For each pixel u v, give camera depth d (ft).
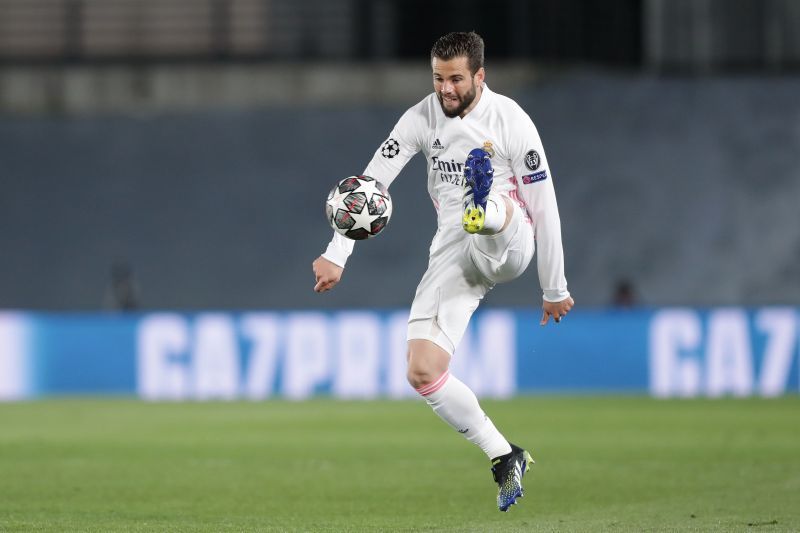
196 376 185.47
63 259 285.43
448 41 62.03
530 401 172.65
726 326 181.88
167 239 285.43
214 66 282.15
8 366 187.93
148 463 103.19
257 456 108.47
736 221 271.69
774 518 69.67
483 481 90.38
